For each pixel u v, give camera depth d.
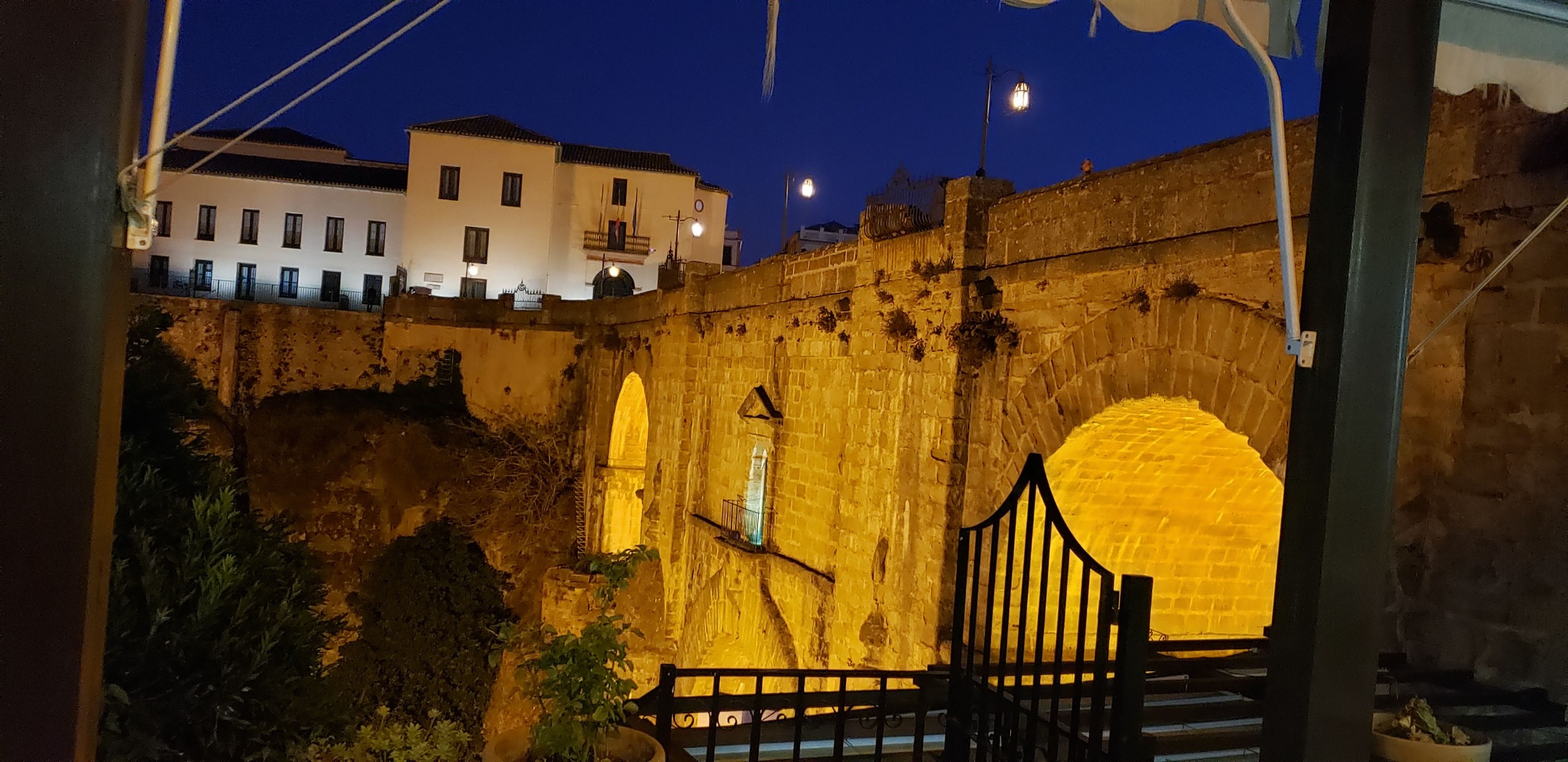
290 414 32.81
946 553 12.73
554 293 48.91
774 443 18.39
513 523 33.25
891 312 14.56
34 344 2.29
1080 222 10.95
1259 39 3.98
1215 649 8.95
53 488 2.33
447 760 8.64
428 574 31.27
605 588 5.84
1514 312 6.80
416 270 47.59
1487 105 7.10
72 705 2.38
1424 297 7.49
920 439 13.62
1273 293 8.39
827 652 15.66
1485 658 6.82
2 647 2.29
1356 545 3.25
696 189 52.03
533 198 48.50
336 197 49.47
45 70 2.27
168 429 6.23
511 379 35.38
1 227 2.23
